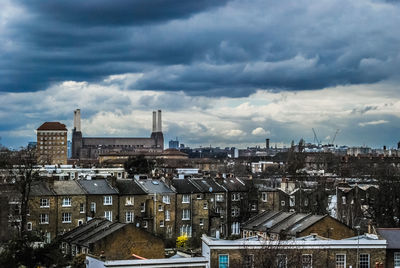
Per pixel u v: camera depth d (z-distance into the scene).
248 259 87.25
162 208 165.12
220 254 87.75
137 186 165.62
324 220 118.00
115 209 159.75
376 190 190.38
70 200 153.38
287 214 134.12
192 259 82.56
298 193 192.12
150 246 109.69
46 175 187.25
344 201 195.12
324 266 88.75
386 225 169.25
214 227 172.62
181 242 155.50
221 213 177.62
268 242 90.25
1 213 120.12
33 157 169.50
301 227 119.06
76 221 153.75
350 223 164.38
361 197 197.12
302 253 88.56
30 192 148.38
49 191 151.38
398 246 90.94
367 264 89.75
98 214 157.12
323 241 89.19
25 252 115.94
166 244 158.62
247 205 182.88
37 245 126.06
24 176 147.62
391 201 179.38
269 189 188.62
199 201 171.38
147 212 164.00
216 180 182.88
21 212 140.25
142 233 109.31
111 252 106.81
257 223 136.50
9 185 145.75
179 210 168.12
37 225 148.38
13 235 127.38
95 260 86.44
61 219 152.00
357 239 92.06
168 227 165.62
